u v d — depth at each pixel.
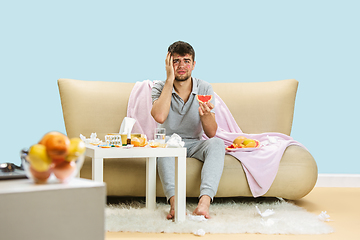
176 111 2.80
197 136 2.86
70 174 1.21
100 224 1.18
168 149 2.17
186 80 2.78
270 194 2.75
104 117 3.21
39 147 1.18
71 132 3.16
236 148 2.76
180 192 2.19
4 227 1.07
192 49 2.79
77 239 1.16
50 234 1.12
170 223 2.12
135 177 2.75
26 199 1.10
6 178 1.27
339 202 3.00
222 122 3.30
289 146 2.91
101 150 2.09
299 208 2.65
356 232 2.12
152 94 2.86
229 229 2.07
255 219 2.27
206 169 2.41
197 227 2.07
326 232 2.08
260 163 2.71
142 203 2.81
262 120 3.34
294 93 3.44
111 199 2.98
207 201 2.28
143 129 3.22
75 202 1.16
